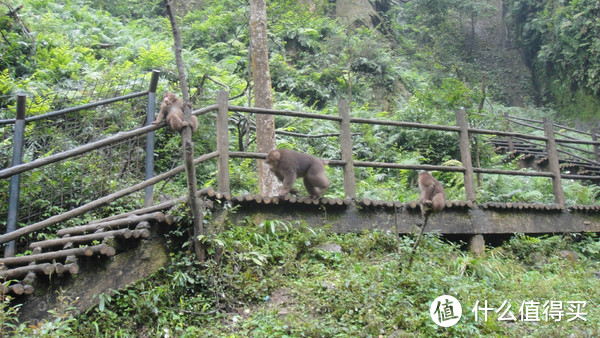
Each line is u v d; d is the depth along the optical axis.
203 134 10.45
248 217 6.73
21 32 13.87
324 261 6.68
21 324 4.76
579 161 15.99
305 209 7.13
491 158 14.29
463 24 31.89
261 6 9.92
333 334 5.16
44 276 5.29
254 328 5.33
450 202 7.97
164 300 5.70
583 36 24.17
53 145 7.95
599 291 6.85
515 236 8.61
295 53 20.31
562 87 25.70
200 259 5.99
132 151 8.15
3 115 9.40
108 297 5.41
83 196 7.50
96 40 15.85
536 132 20.56
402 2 32.44
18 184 6.64
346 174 7.47
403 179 11.84
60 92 11.39
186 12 23.20
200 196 6.32
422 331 5.33
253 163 10.83
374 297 5.70
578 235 9.57
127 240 5.77
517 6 29.48
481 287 6.45
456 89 15.28
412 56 26.30
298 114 7.21
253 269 6.17
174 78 12.81
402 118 14.67
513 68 29.48
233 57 17.75
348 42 19.67
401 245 7.17
